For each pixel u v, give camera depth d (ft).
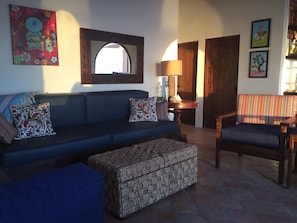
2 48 9.45
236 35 15.69
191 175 8.44
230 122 16.93
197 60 18.28
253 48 14.87
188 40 18.54
